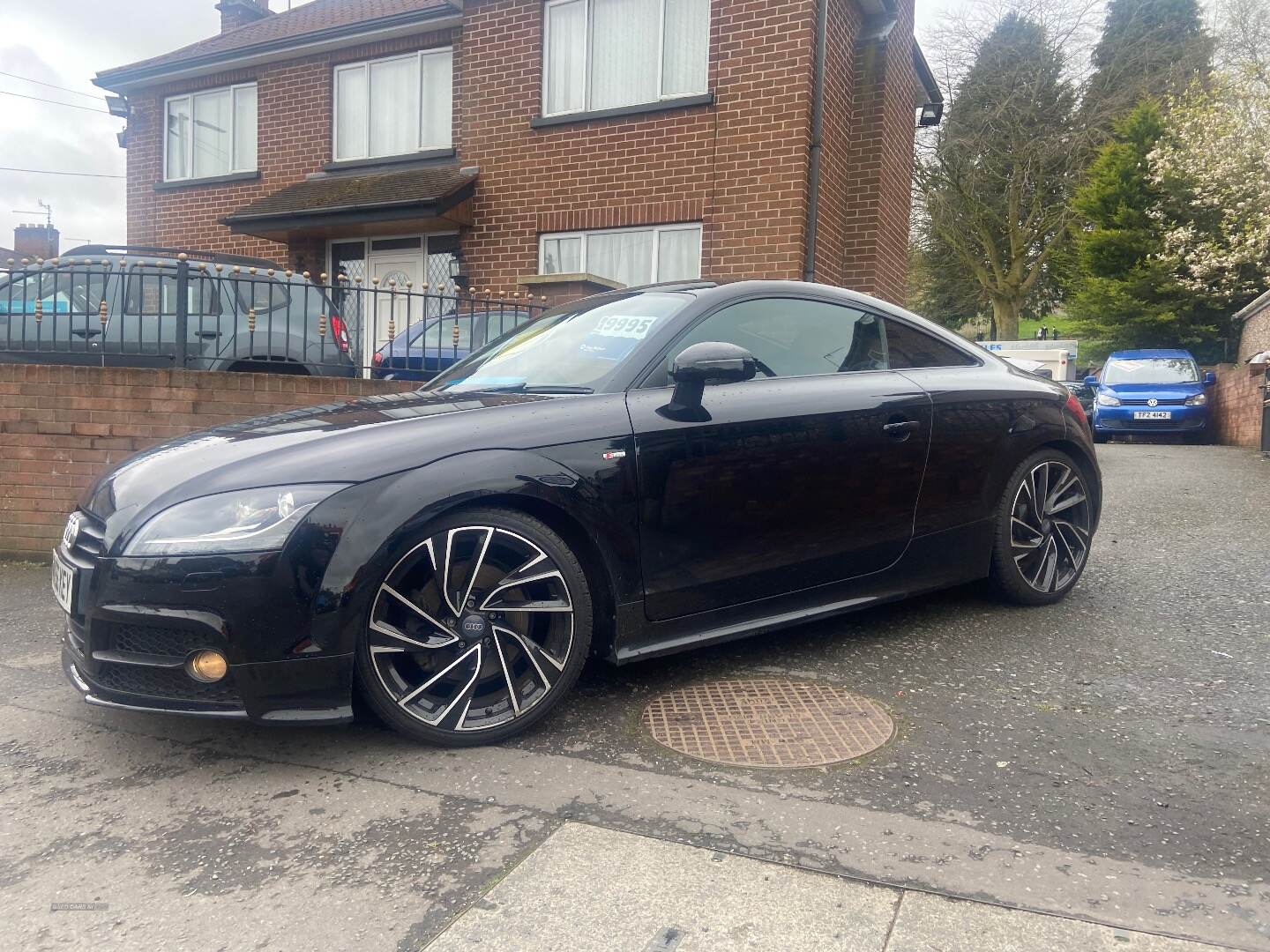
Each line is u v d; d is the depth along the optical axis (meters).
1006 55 26.02
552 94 10.83
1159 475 9.38
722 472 3.13
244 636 2.46
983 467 3.87
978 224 27.81
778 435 3.26
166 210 13.93
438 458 2.68
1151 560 5.17
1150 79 26.50
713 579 3.15
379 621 2.62
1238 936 1.84
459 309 6.53
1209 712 2.99
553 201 10.73
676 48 10.09
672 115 9.98
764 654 3.59
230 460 2.71
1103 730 2.86
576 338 3.54
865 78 10.99
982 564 3.94
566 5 10.67
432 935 1.86
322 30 12.18
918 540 3.69
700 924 1.89
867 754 2.69
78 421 5.72
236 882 2.07
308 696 2.53
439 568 2.67
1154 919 1.90
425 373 6.50
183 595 2.45
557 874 2.07
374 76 12.35
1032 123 26.50
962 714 2.98
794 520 3.31
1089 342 26.27
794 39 9.29
